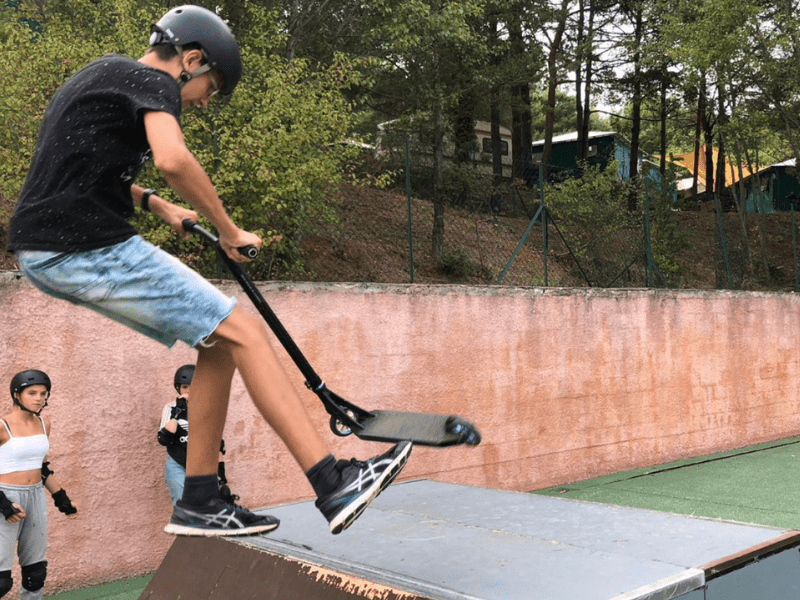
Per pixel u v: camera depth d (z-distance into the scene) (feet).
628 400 30.35
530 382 27.04
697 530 9.12
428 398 24.12
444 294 24.72
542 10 64.90
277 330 6.53
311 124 28.63
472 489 12.11
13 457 14.34
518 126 89.04
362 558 8.34
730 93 65.62
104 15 29.14
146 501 18.37
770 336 37.29
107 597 16.53
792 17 56.75
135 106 5.92
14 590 16.58
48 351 17.17
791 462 31.65
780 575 8.35
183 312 6.19
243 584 8.73
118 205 6.26
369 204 37.47
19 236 6.07
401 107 55.01
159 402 18.71
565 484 27.78
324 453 6.31
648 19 87.66
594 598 6.77
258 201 27.32
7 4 34.27
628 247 38.27
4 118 24.80
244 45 33.55
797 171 68.95
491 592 6.99
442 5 46.39
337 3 45.70
